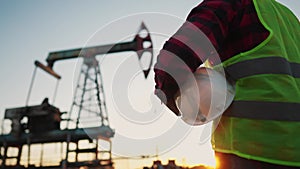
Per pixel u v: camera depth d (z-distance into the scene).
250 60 1.22
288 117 1.13
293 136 1.11
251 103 1.16
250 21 1.27
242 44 1.25
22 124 29.00
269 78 1.18
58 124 28.06
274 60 1.21
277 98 1.15
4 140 29.14
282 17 1.50
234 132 1.17
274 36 1.26
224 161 1.21
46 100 28.66
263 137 1.12
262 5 1.37
